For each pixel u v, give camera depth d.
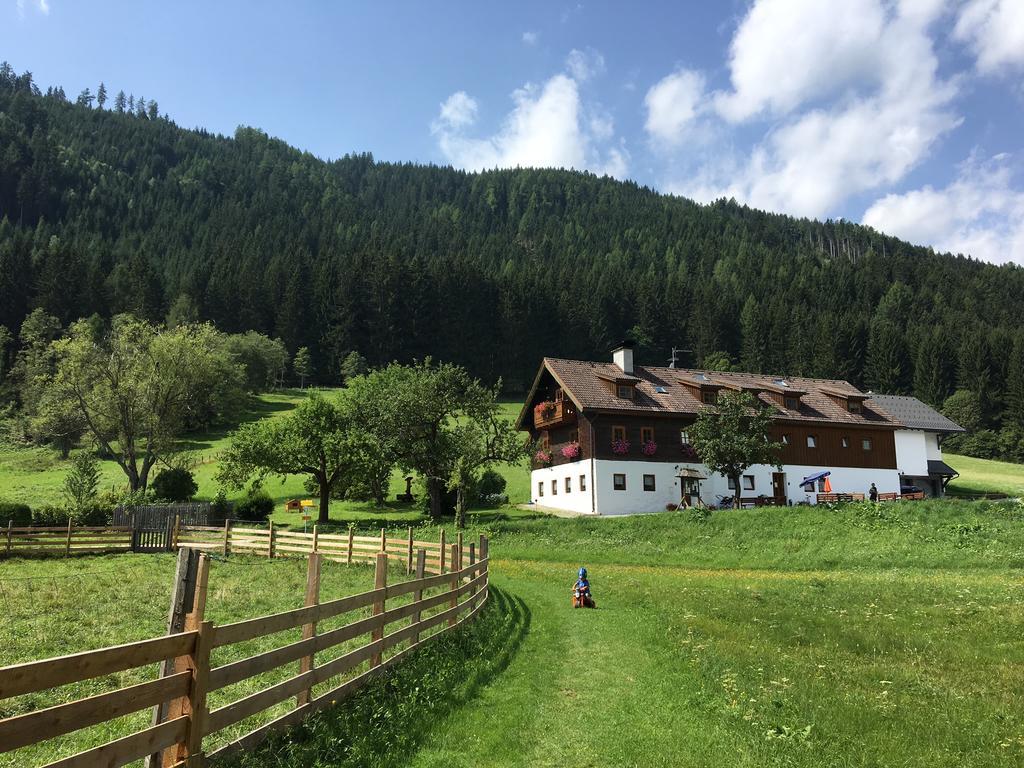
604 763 6.91
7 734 3.94
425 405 44.53
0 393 90.88
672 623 14.84
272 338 131.62
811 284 165.12
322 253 150.00
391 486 63.19
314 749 6.71
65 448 75.06
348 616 15.00
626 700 9.21
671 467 49.84
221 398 62.72
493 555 32.03
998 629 14.04
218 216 199.38
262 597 17.28
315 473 46.62
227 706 6.18
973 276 184.75
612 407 49.00
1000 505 33.88
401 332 127.75
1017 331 122.19
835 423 55.12
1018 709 8.97
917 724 8.23
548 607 17.84
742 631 13.98
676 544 33.34
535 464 56.81
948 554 28.06
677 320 139.62
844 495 48.34
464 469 41.56
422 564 12.22
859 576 24.88
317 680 7.82
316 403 47.88
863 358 127.12
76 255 128.50
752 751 7.25
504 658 11.55
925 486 61.59
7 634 12.34
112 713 4.76
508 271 160.62
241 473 45.47
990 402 111.88
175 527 30.84
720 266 185.50
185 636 5.59
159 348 53.09
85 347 52.06
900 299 151.62
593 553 31.66
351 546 26.12
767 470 52.47
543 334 130.50
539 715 8.48
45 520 34.78
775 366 130.00
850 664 11.36
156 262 163.38
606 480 48.12
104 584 19.22
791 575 25.55
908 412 64.00
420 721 7.89
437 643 11.80
